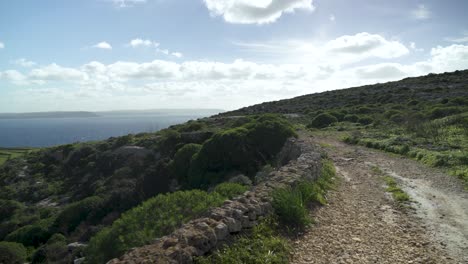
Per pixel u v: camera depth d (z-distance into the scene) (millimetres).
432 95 48969
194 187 20859
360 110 44469
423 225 7973
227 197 9195
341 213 8680
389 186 12086
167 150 32688
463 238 7168
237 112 69062
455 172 13648
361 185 12430
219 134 22172
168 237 5418
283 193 7684
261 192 7797
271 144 21828
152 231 7793
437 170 14688
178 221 7930
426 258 6160
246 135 22062
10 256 19312
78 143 47125
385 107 44906
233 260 5258
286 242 6398
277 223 6938
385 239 7043
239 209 6391
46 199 34094
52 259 17469
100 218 22828
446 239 7109
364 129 32500
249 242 5941
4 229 26844
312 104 64688
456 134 22219
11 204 32219
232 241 5801
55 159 43969
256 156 21125
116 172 32062
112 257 7746
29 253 20562
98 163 37250
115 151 36812
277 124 23016
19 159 46031
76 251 16250
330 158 18406
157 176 24109
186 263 4707
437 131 23672
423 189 11570
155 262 4422
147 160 32781
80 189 33375
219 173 20703
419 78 70438
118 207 23125
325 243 6664
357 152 20766
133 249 5152
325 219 8055
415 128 26266
